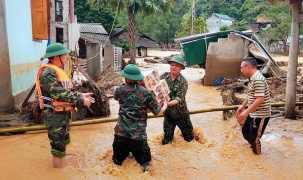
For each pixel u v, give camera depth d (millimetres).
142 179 3732
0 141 5254
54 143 3930
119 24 41281
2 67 7121
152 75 4289
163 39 59531
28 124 6098
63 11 16891
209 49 12719
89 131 5953
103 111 7145
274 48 41469
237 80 11070
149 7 20047
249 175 3881
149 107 3934
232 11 71625
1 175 3840
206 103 9188
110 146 5043
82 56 28000
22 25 8344
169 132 4930
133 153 4004
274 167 4113
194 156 4496
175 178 3801
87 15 39562
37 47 10102
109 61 15102
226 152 4637
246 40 12562
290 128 5926
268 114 4348
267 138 5371
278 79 10109
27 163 4246
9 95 7203
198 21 43438
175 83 4742
